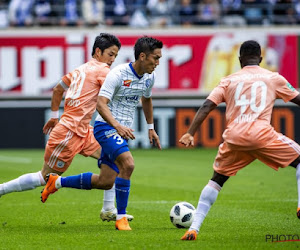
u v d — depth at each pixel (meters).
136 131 81.44
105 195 28.89
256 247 21.86
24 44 80.06
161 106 81.62
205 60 81.94
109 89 25.94
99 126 26.69
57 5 84.38
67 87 30.39
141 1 85.56
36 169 50.94
